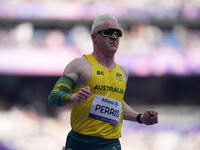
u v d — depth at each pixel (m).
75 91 9.84
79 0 44.88
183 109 44.84
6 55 41.34
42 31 43.81
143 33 43.91
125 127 38.25
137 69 41.53
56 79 46.62
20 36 42.69
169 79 48.59
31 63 41.19
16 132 37.41
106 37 9.99
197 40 44.31
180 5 45.47
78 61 9.91
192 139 37.88
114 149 9.90
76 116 9.83
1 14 43.66
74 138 9.89
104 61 10.12
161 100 48.16
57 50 42.03
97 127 9.70
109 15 10.23
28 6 44.25
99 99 9.76
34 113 41.59
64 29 44.41
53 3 44.66
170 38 44.09
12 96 45.00
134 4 45.06
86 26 44.88
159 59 42.00
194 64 42.03
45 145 37.16
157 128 38.72
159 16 44.88
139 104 47.50
